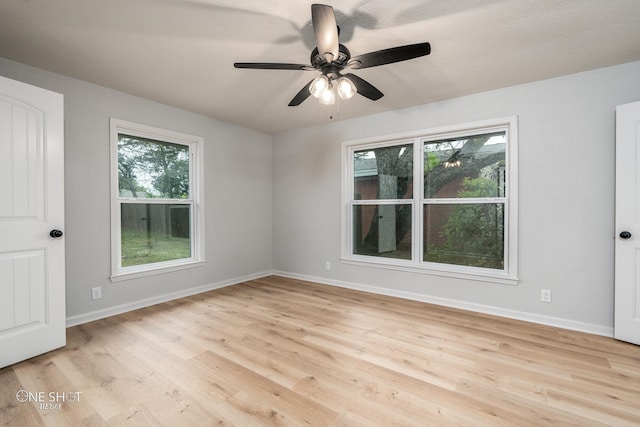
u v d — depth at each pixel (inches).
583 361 83.4
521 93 114.1
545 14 72.9
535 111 111.7
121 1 68.5
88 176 113.1
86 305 112.5
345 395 68.6
